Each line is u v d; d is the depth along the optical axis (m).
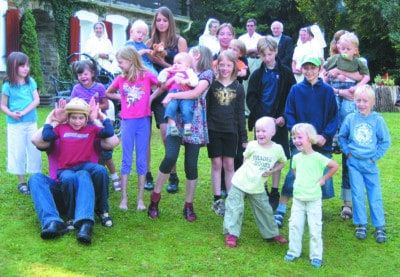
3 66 12.68
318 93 4.52
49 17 13.93
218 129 4.69
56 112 4.33
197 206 4.98
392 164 6.98
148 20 17.92
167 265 3.69
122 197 4.72
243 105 4.78
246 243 4.20
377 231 4.40
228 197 4.20
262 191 4.18
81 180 4.11
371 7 18.84
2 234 4.01
